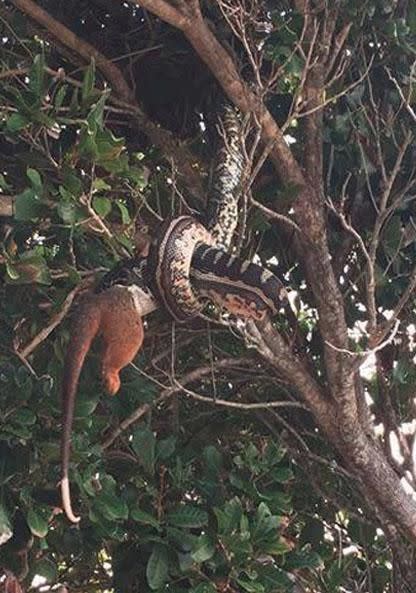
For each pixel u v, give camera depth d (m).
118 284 4.39
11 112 5.47
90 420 5.14
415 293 6.25
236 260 4.39
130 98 6.08
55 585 6.00
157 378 6.32
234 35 5.94
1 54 5.88
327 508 6.68
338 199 6.38
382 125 6.20
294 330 6.24
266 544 5.33
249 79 6.22
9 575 5.00
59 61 6.30
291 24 5.67
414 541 5.95
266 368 6.32
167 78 6.24
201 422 6.57
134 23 6.27
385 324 5.47
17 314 5.49
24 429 4.88
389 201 6.25
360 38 5.99
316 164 5.79
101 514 5.11
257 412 6.54
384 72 6.25
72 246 5.17
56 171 5.07
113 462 5.86
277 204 5.75
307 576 6.20
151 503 5.49
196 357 6.57
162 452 5.53
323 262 5.72
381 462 5.90
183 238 4.43
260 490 5.70
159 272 4.35
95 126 4.84
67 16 6.27
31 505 4.94
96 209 4.96
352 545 6.61
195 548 5.18
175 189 5.67
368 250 5.85
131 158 6.32
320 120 5.78
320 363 6.48
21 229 5.26
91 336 4.18
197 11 5.30
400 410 6.57
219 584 5.34
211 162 5.66
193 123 6.27
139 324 4.26
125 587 5.55
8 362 5.16
